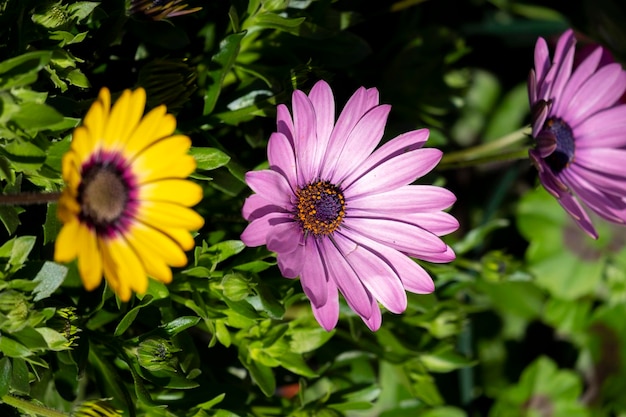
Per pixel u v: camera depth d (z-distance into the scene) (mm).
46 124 353
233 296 396
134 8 396
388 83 495
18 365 380
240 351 424
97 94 420
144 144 348
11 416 399
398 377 475
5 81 352
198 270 400
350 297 393
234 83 445
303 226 394
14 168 371
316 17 438
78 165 337
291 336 428
